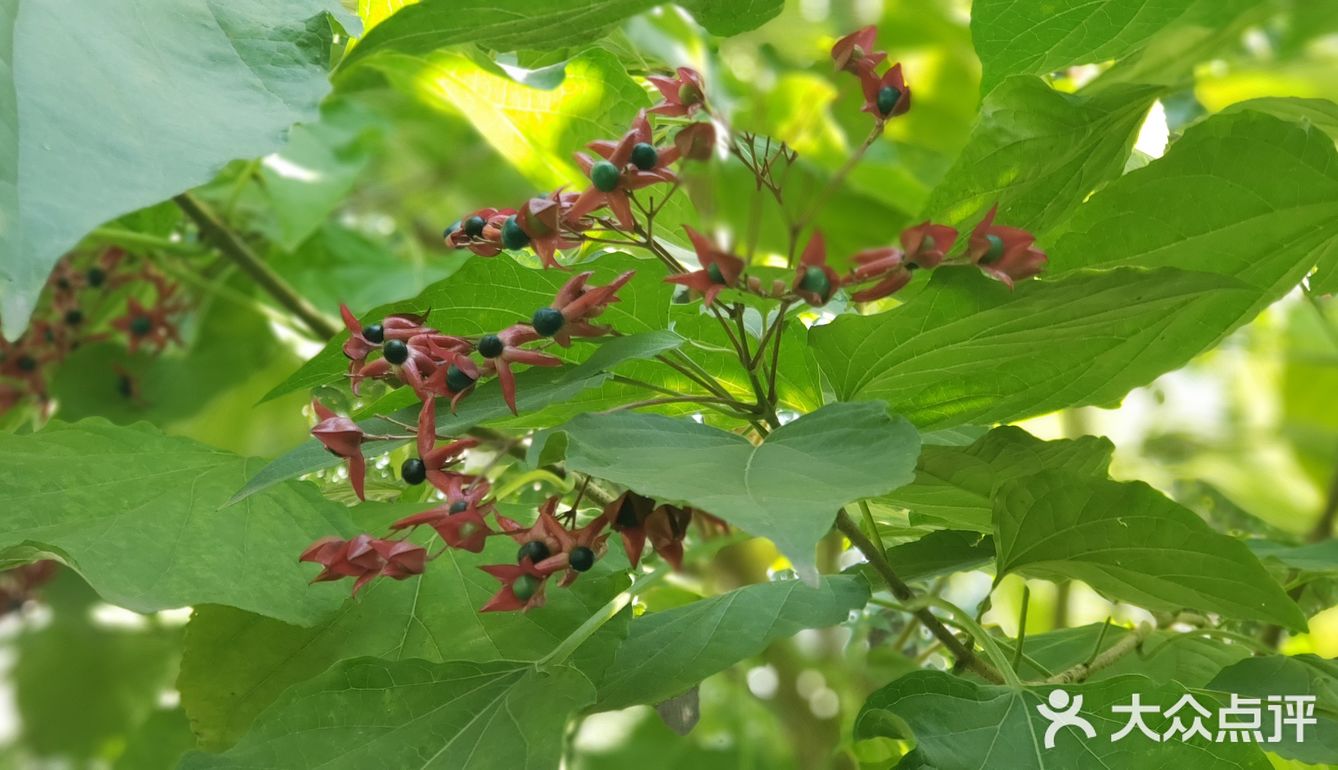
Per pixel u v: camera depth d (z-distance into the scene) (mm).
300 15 295
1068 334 314
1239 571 323
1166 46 381
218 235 599
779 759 464
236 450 656
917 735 297
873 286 282
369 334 298
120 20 265
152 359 646
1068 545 340
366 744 294
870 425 262
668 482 242
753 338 342
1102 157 362
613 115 435
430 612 342
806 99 685
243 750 292
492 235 299
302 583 339
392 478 423
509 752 285
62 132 235
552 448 273
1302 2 423
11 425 618
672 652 316
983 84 367
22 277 207
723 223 689
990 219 282
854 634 456
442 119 839
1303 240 352
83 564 322
